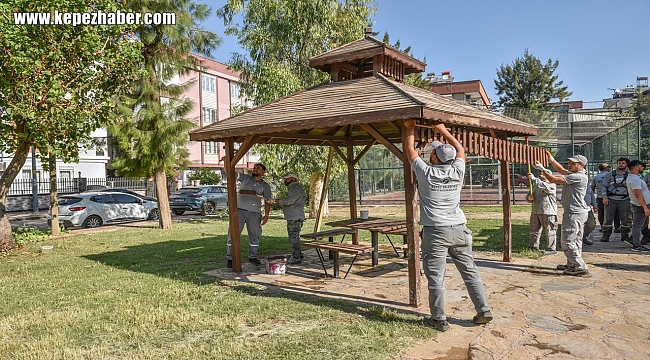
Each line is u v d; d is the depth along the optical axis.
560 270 7.35
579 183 6.89
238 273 7.94
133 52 11.89
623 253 8.74
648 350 4.09
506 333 4.41
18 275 8.30
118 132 15.40
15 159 11.79
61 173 30.42
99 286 7.20
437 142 5.27
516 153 7.55
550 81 57.47
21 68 9.84
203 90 38.91
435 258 4.86
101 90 12.17
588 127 20.78
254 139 8.16
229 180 8.02
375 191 26.73
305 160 16.73
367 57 7.39
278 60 16.89
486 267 7.70
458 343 4.44
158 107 16.16
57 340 4.77
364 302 5.92
